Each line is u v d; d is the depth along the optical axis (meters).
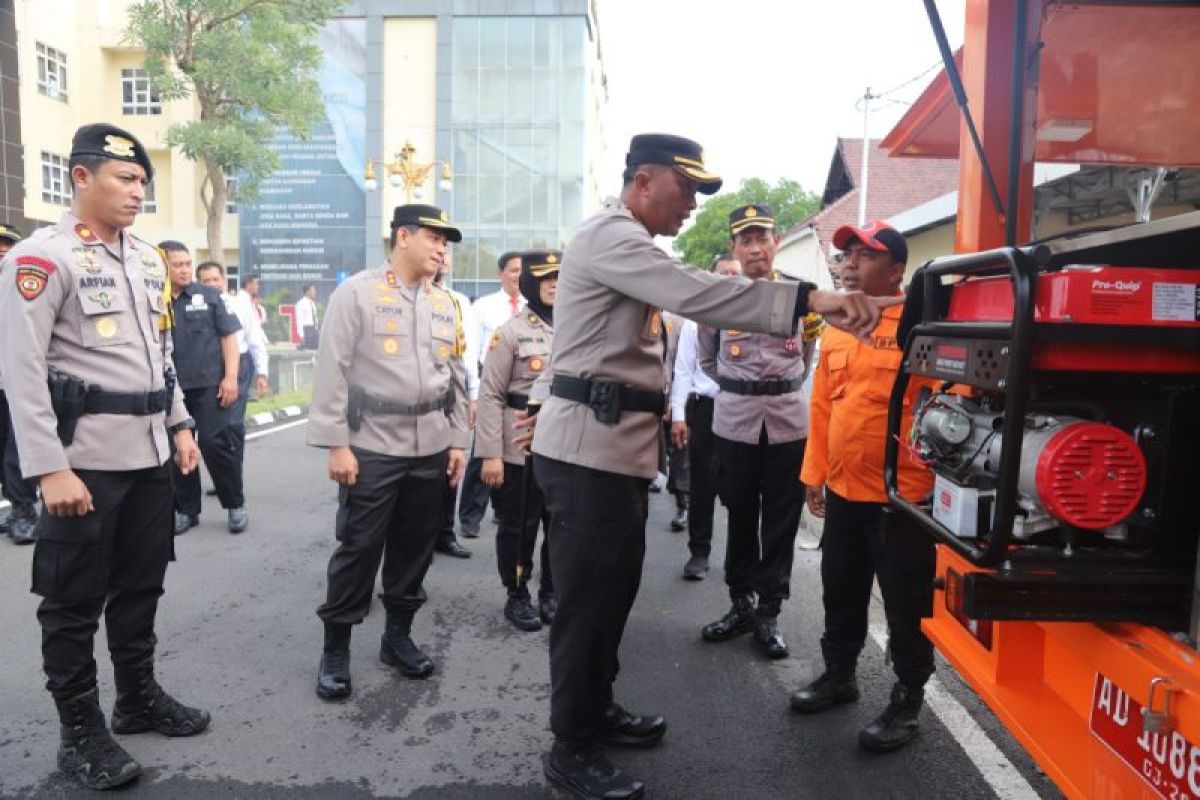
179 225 30.97
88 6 28.50
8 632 3.94
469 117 32.25
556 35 31.94
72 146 2.76
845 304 2.22
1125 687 1.75
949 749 3.03
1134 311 1.72
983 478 1.99
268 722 3.18
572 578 2.64
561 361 2.70
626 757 2.97
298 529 6.00
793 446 3.86
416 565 3.68
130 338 2.83
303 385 16.72
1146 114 2.90
